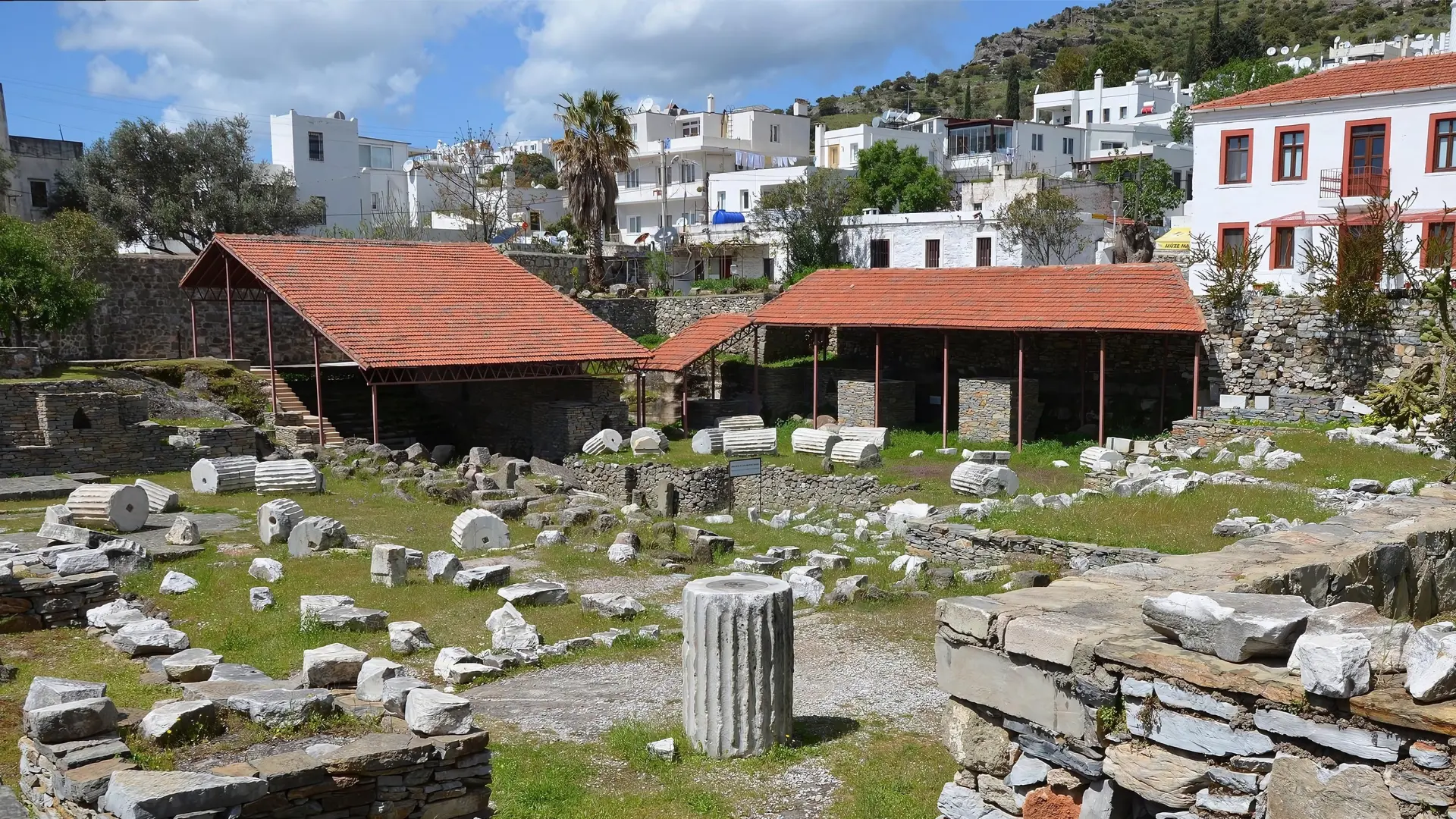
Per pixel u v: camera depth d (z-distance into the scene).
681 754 9.70
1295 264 34.19
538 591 15.52
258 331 43.34
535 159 101.81
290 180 61.97
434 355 33.00
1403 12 128.75
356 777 7.08
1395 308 27.73
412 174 74.62
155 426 27.72
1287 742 4.94
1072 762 5.75
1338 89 33.78
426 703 7.70
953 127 80.75
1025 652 5.94
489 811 7.75
